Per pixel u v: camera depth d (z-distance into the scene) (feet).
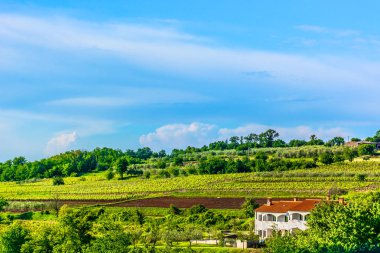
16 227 435.53
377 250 231.09
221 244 434.71
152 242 446.60
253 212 588.09
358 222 279.08
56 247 373.81
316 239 281.54
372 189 645.92
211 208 635.66
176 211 636.89
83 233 384.06
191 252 387.14
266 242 371.76
